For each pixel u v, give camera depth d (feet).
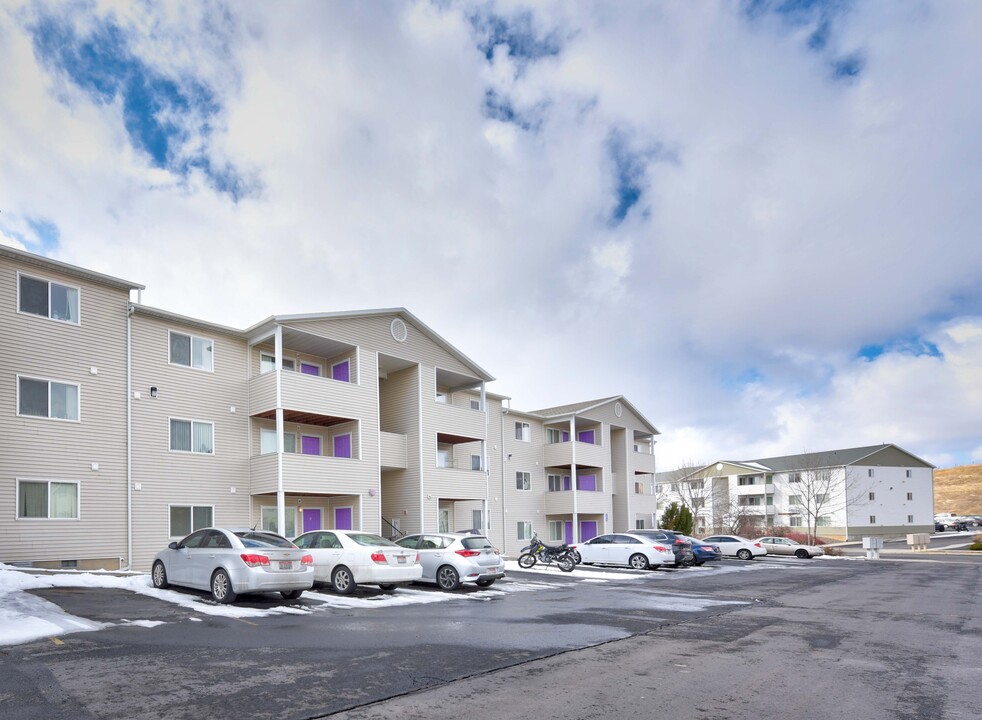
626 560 86.99
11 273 57.11
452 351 94.89
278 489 69.21
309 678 24.27
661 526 150.30
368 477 79.30
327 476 74.33
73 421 59.62
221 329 72.02
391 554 50.52
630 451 137.59
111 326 63.57
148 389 65.57
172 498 65.87
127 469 62.75
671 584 65.92
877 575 80.84
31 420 56.90
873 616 43.62
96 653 27.02
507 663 27.58
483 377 99.30
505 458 114.21
